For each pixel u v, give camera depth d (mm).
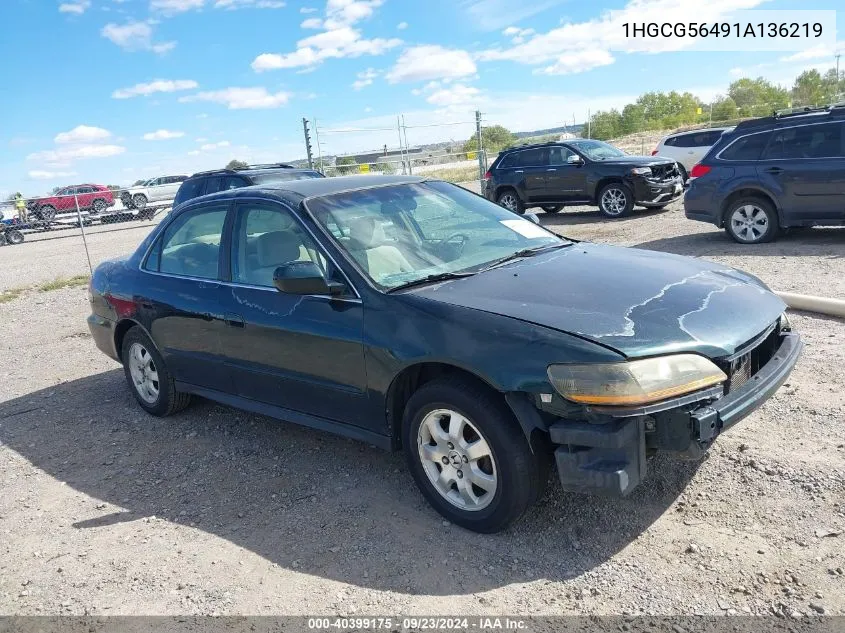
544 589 2920
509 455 3096
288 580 3174
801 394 4449
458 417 3293
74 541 3730
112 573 3383
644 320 3109
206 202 4836
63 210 27844
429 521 3531
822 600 2680
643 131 38562
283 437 4824
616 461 2875
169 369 5117
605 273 3689
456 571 3102
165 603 3100
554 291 3426
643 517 3342
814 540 3029
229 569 3312
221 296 4461
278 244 4180
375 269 3762
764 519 3217
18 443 5242
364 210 4219
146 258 5305
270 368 4188
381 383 3545
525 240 4398
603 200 15102
